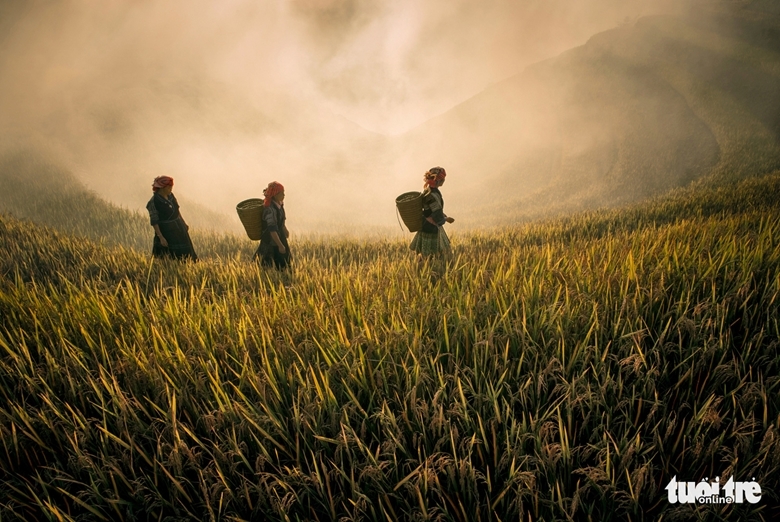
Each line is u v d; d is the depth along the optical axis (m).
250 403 2.67
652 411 2.35
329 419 2.55
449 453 2.35
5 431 2.50
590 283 3.95
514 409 2.68
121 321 3.84
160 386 2.79
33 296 4.38
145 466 2.46
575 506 1.88
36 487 2.34
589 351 2.90
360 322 3.62
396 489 2.11
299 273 6.03
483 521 2.10
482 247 9.36
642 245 5.38
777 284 3.50
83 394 2.85
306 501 2.26
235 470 2.30
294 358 3.14
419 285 4.55
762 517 1.89
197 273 6.38
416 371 2.66
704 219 9.55
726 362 2.86
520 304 3.73
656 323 3.38
